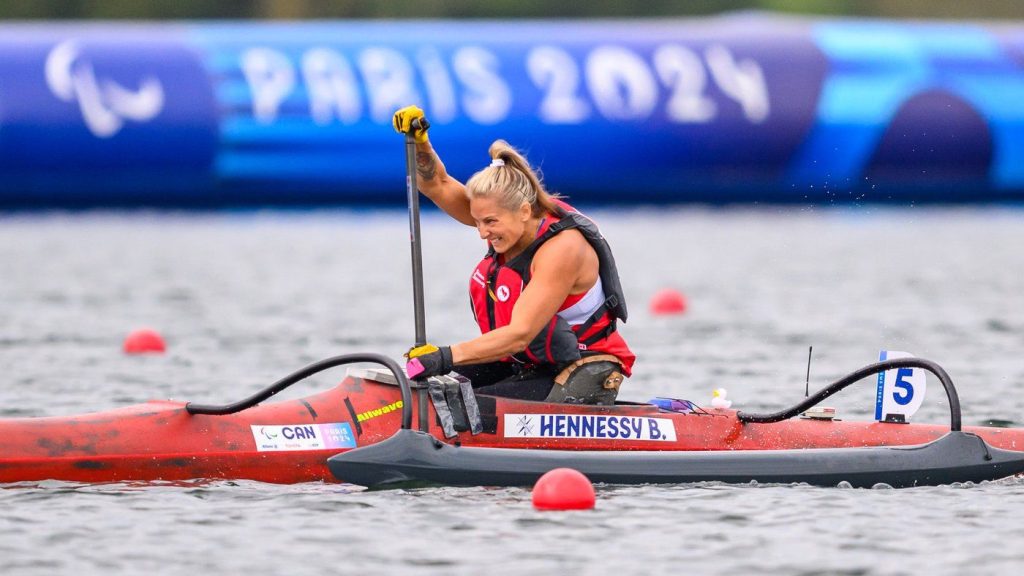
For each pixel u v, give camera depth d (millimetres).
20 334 52250
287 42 107000
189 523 23438
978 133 110938
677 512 24438
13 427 25734
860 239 97750
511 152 26938
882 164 111312
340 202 111812
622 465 26469
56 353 47406
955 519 24266
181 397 38531
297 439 26938
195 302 63156
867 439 28797
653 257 85000
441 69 107000
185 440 26391
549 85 107812
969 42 112688
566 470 25016
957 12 177500
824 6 173625
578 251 26859
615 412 28094
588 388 28062
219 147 104938
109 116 103312
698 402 37938
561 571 20906
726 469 26797
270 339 51188
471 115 106688
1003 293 67250
